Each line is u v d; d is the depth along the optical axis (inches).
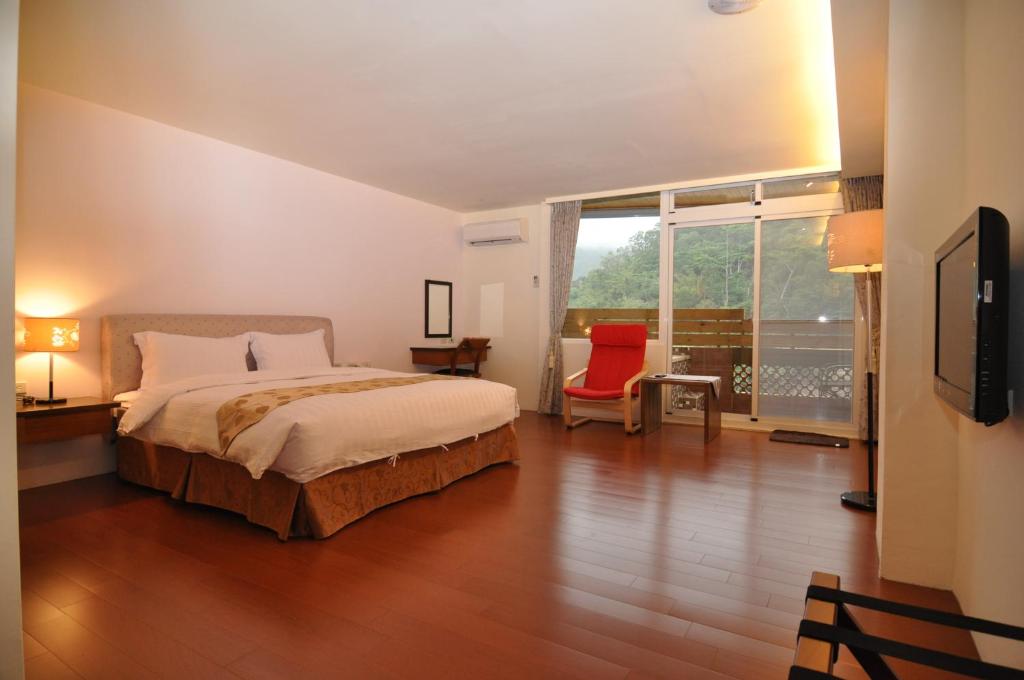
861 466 160.4
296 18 103.1
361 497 116.6
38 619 76.1
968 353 55.3
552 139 170.1
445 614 77.7
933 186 87.0
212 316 168.6
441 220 267.9
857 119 141.0
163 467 132.1
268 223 189.0
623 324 234.4
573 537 106.3
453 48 114.1
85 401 137.2
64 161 139.8
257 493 111.7
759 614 78.1
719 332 225.6
